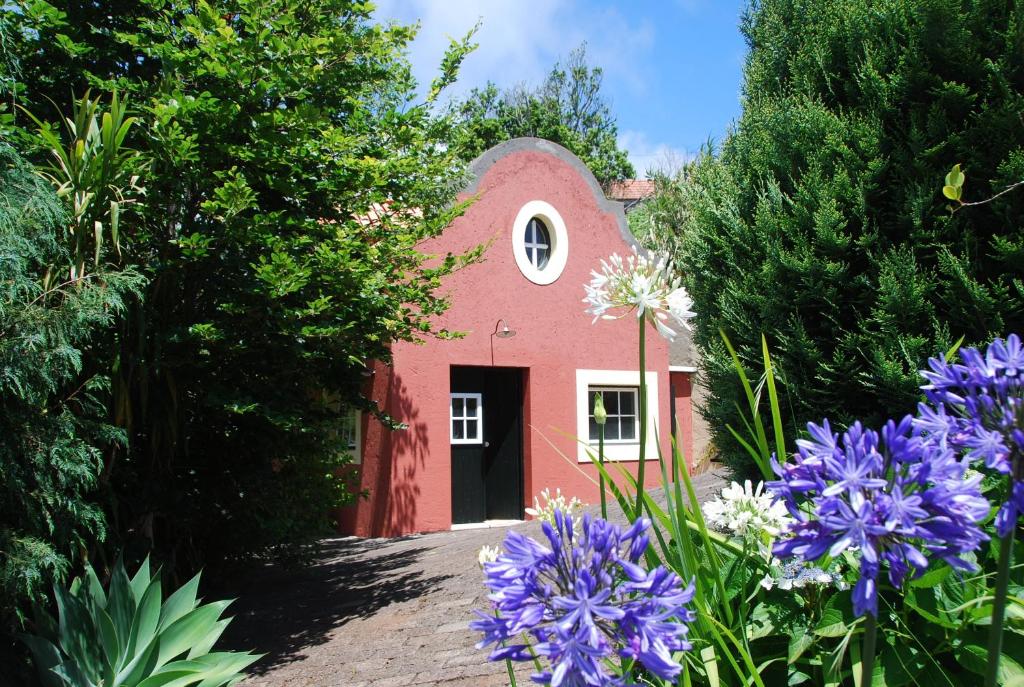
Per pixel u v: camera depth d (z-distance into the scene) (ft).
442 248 36.32
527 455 38.70
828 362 14.02
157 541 22.79
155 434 20.93
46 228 14.78
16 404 14.32
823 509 3.99
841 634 7.16
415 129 24.31
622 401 43.09
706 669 6.93
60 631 13.48
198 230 20.45
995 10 13.32
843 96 15.29
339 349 22.86
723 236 16.44
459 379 38.75
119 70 22.24
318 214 23.32
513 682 6.24
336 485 27.09
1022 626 6.89
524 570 4.38
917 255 13.35
